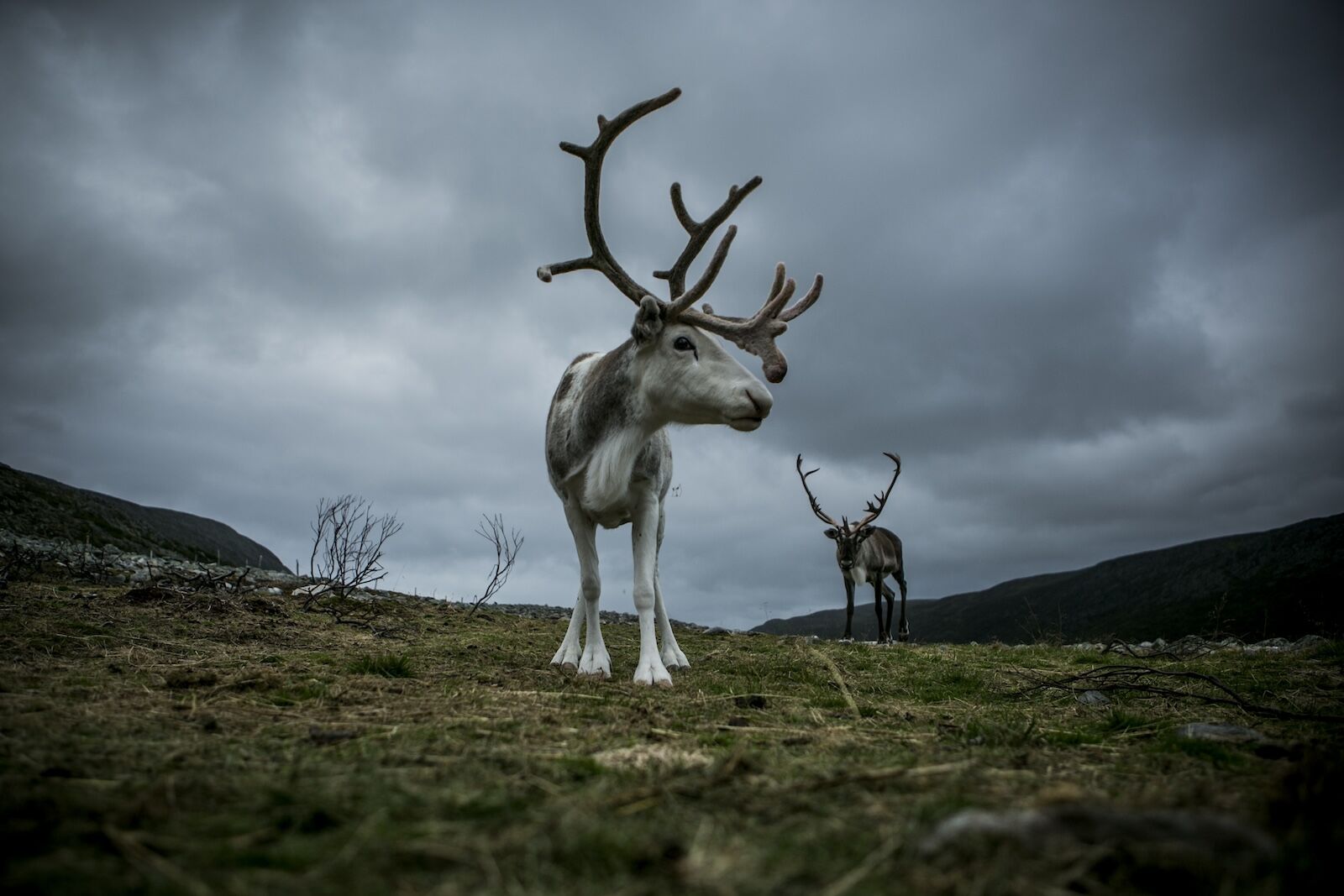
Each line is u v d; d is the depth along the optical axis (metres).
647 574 5.53
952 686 5.84
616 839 1.88
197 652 5.43
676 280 5.45
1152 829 1.80
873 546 14.69
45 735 2.92
